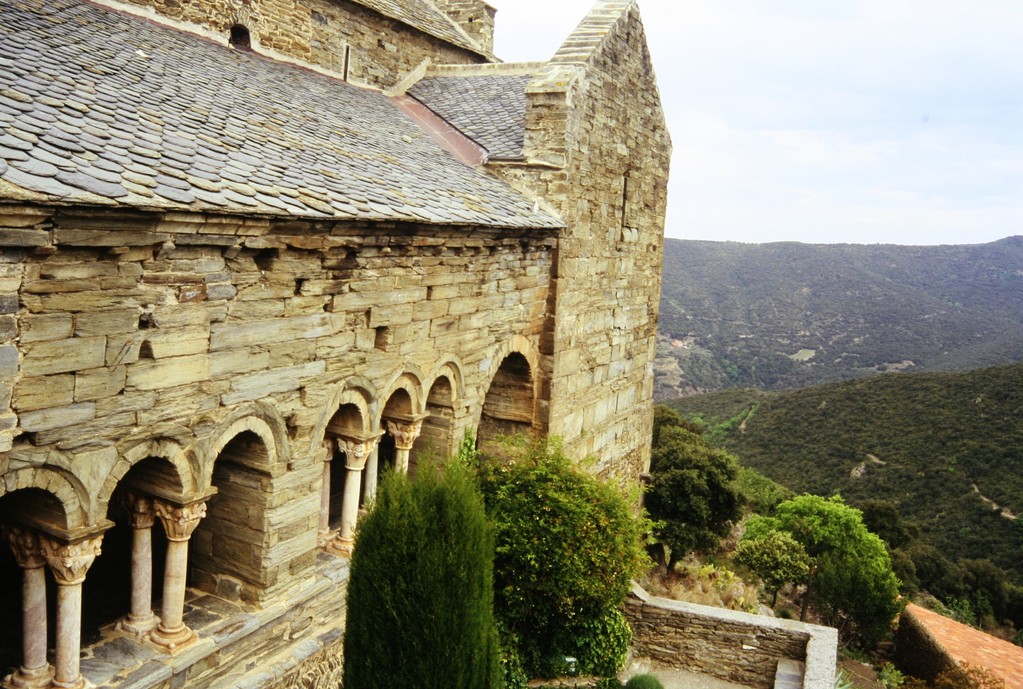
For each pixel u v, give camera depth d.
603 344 17.91
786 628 15.11
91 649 7.89
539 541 11.84
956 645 22.91
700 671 15.45
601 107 16.12
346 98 14.92
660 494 24.05
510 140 15.45
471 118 16.56
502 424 15.74
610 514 12.55
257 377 8.50
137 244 6.72
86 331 6.53
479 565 7.87
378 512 7.75
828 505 27.83
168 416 7.46
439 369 12.03
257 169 8.70
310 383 9.34
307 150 10.47
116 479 7.03
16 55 8.26
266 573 9.16
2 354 5.88
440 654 7.53
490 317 13.24
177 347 7.44
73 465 6.59
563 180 14.59
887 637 26.45
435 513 7.74
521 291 14.13
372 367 10.42
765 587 25.02
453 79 18.52
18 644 8.48
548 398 15.37
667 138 20.45
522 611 12.14
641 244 19.62
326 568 10.48
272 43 14.55
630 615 15.73
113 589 9.94
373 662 7.58
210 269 7.67
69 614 6.96
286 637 9.57
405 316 10.93
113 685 7.34
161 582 10.23
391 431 11.78
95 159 6.71
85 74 8.81
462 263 12.12
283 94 12.73
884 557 26.11
